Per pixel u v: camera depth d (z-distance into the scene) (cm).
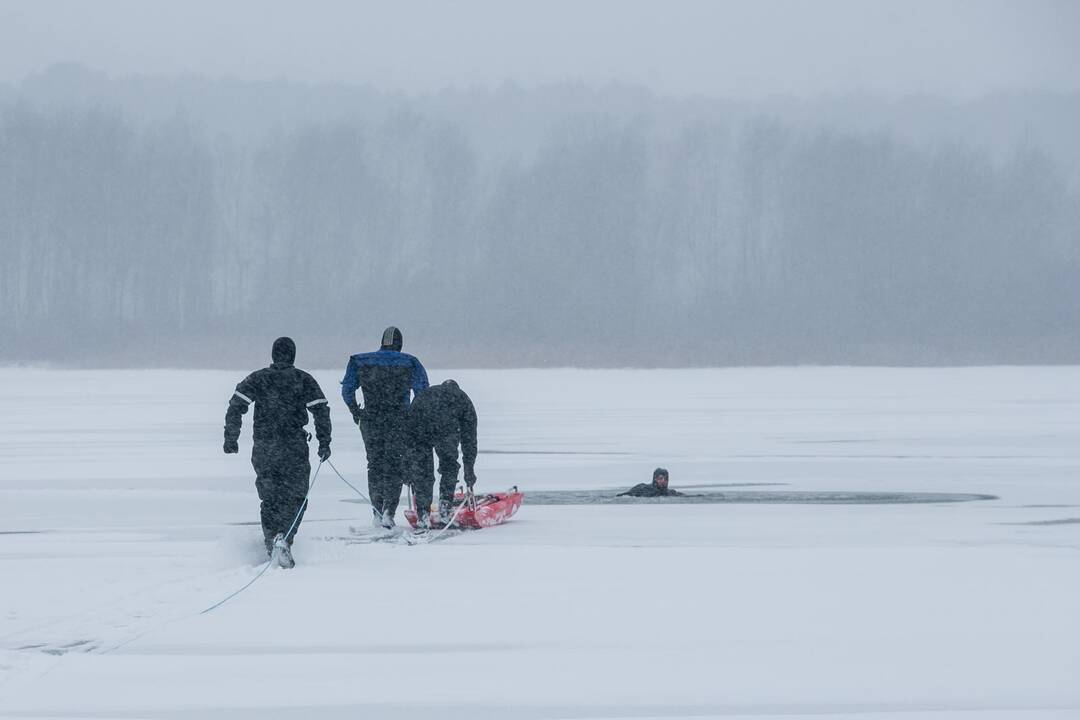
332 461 8025
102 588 3488
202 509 5681
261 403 3978
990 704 2266
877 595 3294
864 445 9356
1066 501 5912
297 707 2283
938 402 15325
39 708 2275
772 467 7756
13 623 3014
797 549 4234
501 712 2250
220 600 3294
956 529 4825
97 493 6369
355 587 3478
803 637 2800
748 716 2214
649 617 3031
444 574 3703
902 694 2333
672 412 13388
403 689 2400
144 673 2520
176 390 18862
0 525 5106
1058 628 2867
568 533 4753
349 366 4894
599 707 2278
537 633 2866
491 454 8650
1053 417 12519
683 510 5600
